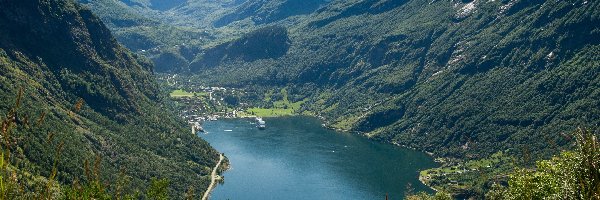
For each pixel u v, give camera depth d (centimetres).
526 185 6719
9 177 2972
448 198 14825
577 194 4953
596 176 3841
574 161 4794
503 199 8044
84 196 4188
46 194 3309
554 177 6366
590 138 4016
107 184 4475
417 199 16600
